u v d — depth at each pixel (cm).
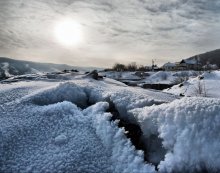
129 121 277
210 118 210
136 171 202
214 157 191
